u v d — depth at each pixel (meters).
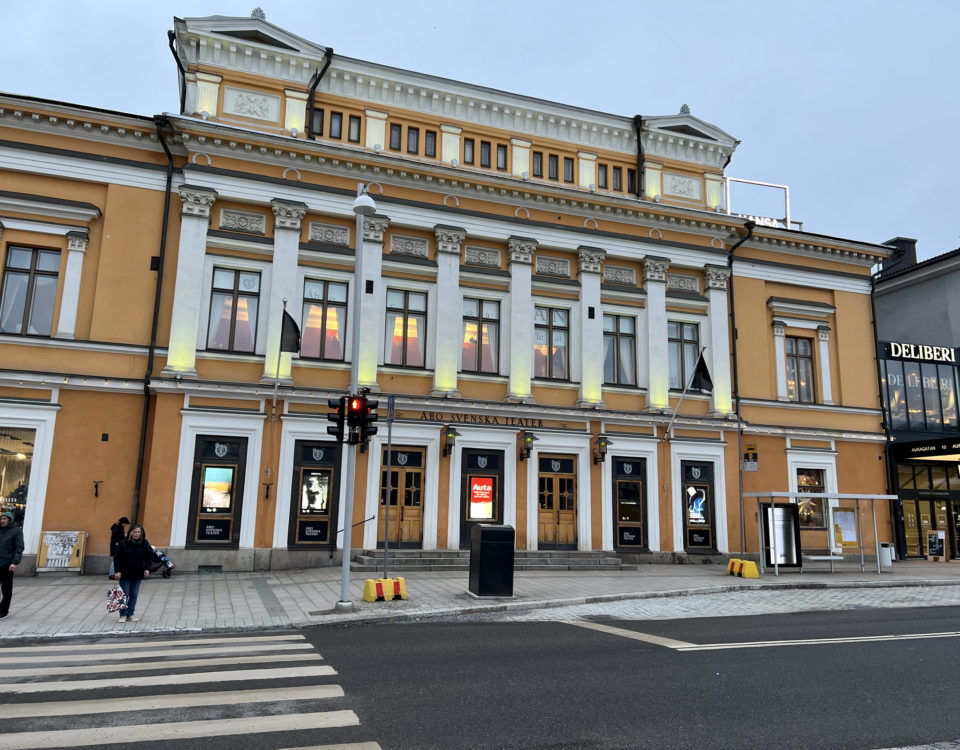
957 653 9.08
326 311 20.62
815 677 7.71
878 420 26.62
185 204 19.39
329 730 5.75
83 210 18.89
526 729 5.82
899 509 26.33
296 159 20.44
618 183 24.62
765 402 24.92
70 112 18.81
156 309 19.05
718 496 23.33
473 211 22.22
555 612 13.16
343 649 9.27
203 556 18.03
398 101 22.33
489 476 21.16
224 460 18.78
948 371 28.69
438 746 5.39
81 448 18.12
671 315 24.23
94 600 13.56
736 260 25.55
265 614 12.12
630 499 22.50
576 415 22.00
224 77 20.42
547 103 23.61
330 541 19.31
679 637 10.37
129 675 7.65
